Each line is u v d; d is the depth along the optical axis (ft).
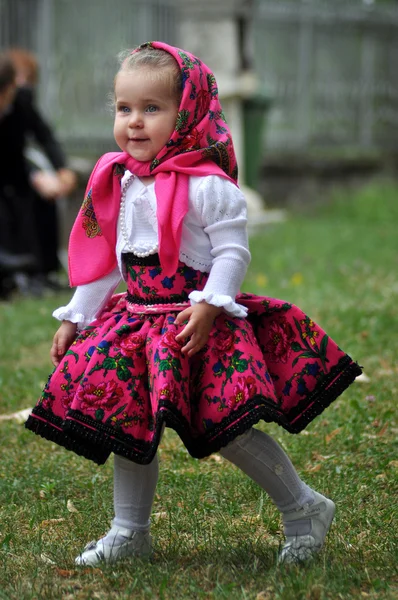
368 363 28.60
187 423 15.11
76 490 20.47
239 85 69.92
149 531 16.65
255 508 18.86
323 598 14.25
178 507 18.95
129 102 15.98
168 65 15.90
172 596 14.66
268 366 16.29
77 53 68.23
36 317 38.93
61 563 16.34
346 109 87.20
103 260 16.75
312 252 54.75
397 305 36.50
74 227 16.96
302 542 15.94
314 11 83.41
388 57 88.84
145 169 16.03
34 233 46.32
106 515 18.75
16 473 21.40
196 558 16.39
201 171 15.70
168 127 15.84
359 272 46.32
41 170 48.24
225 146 16.11
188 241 15.83
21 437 23.86
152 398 15.35
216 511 18.78
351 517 18.01
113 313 16.74
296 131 84.53
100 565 15.94
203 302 15.20
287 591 14.37
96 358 15.69
